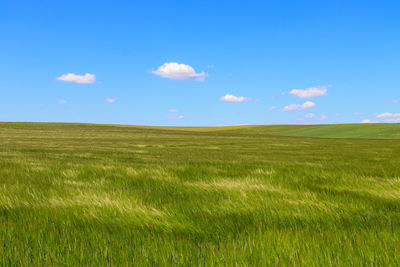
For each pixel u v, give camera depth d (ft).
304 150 100.37
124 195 16.21
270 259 7.92
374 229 10.18
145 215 12.26
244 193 16.69
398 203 14.32
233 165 34.91
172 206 13.78
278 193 16.87
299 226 10.83
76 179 22.82
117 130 341.62
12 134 237.25
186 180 22.52
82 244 8.82
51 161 37.40
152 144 146.41
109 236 9.65
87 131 306.96
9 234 9.66
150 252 8.32
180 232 10.41
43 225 10.68
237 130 431.02
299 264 7.58
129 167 28.99
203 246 8.81
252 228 10.50
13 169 27.76
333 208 13.33
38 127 354.13
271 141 190.39
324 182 21.17
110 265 7.64
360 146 135.33
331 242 8.99
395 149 107.55
